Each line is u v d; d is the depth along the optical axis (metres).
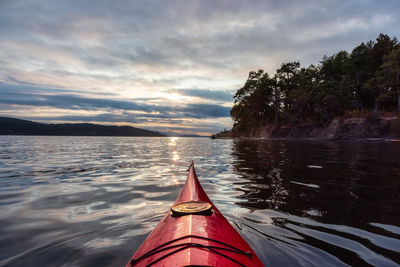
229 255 1.38
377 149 13.85
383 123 29.14
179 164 8.77
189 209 1.99
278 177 5.52
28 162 9.33
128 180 5.54
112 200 3.77
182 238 1.49
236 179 5.43
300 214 2.98
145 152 15.66
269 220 2.76
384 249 2.05
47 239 2.32
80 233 2.45
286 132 41.94
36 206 3.47
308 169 6.61
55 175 6.25
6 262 1.89
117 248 2.11
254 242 2.17
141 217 2.94
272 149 15.42
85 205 3.50
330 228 2.51
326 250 2.03
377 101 36.69
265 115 55.22
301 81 42.44
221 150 16.84
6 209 3.32
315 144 21.08
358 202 3.46
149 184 5.07
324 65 44.25
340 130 32.81
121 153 14.67
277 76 49.34
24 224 2.74
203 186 4.74
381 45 41.44
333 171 6.21
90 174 6.43
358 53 42.22
